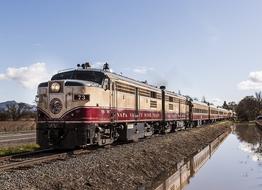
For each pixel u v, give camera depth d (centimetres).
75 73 2295
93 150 2200
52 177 1371
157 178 2073
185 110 5122
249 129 9012
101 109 2202
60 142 2045
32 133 4519
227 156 3647
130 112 2744
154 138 3316
